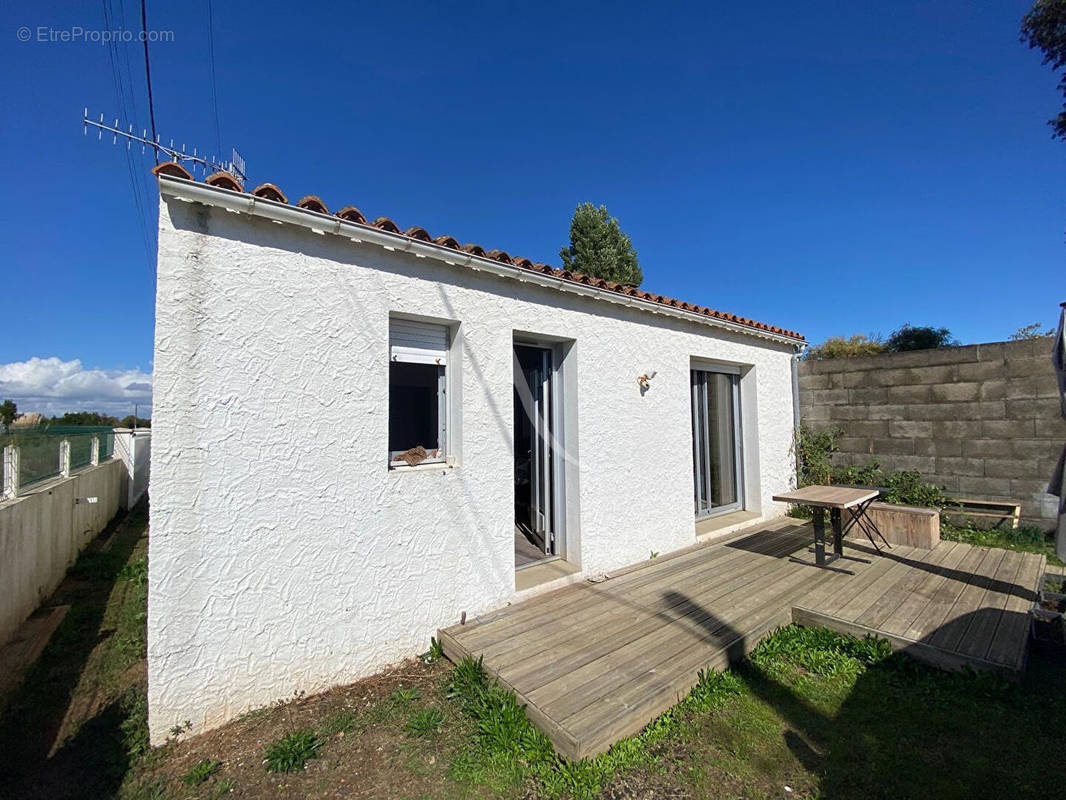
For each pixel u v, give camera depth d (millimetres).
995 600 3914
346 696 2951
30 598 4555
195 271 2605
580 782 2139
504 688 2729
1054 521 5957
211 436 2623
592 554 4734
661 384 5570
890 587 4254
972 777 2252
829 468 7598
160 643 2465
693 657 3014
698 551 5543
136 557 6723
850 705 2873
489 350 3938
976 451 6570
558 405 4914
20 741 2598
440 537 3566
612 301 4910
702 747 2467
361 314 3217
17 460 4520
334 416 3064
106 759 2402
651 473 5395
